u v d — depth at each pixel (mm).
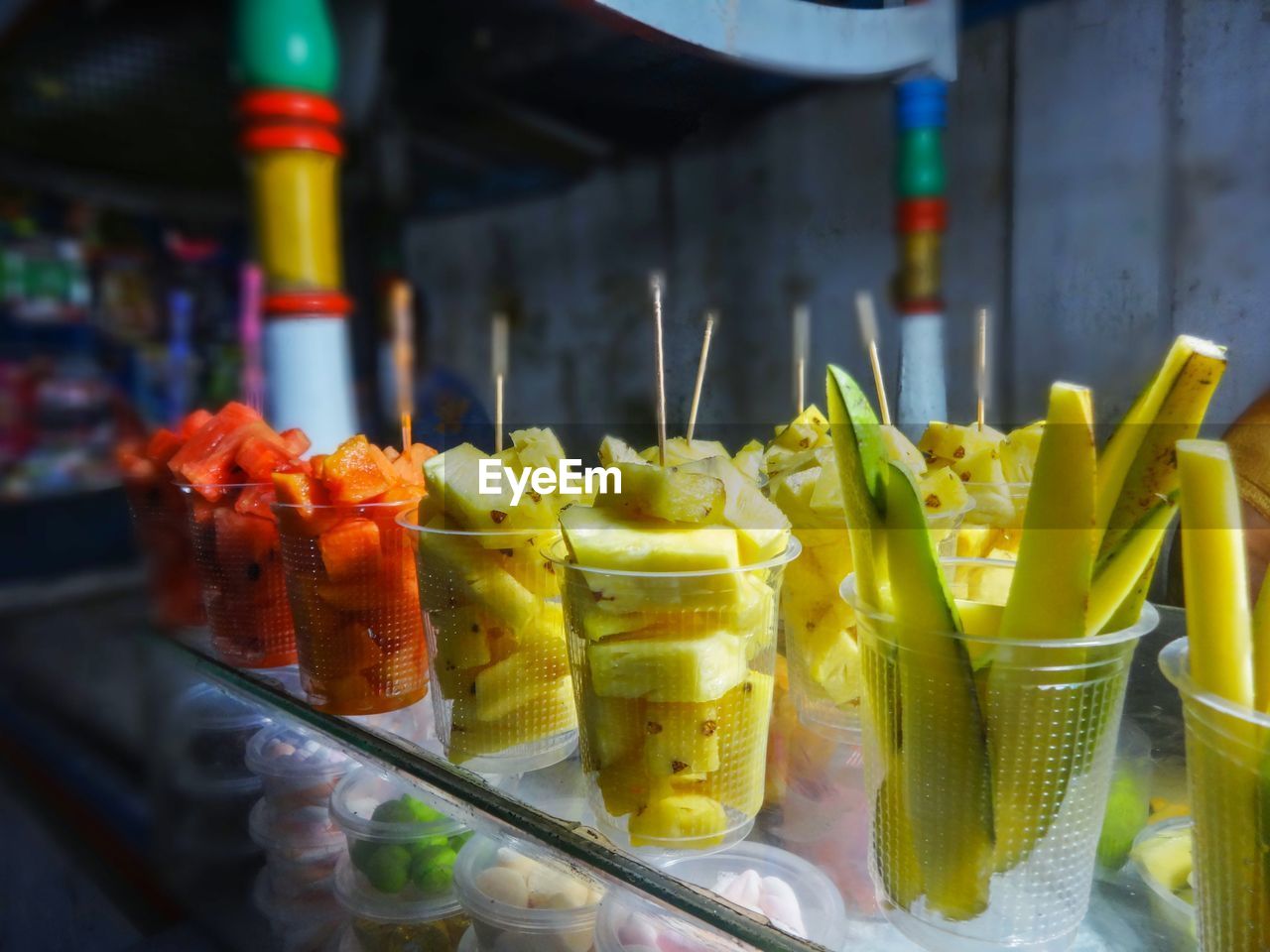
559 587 847
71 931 1053
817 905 695
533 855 829
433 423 1153
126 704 1257
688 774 729
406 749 978
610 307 788
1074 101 618
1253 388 717
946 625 562
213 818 1130
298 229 689
